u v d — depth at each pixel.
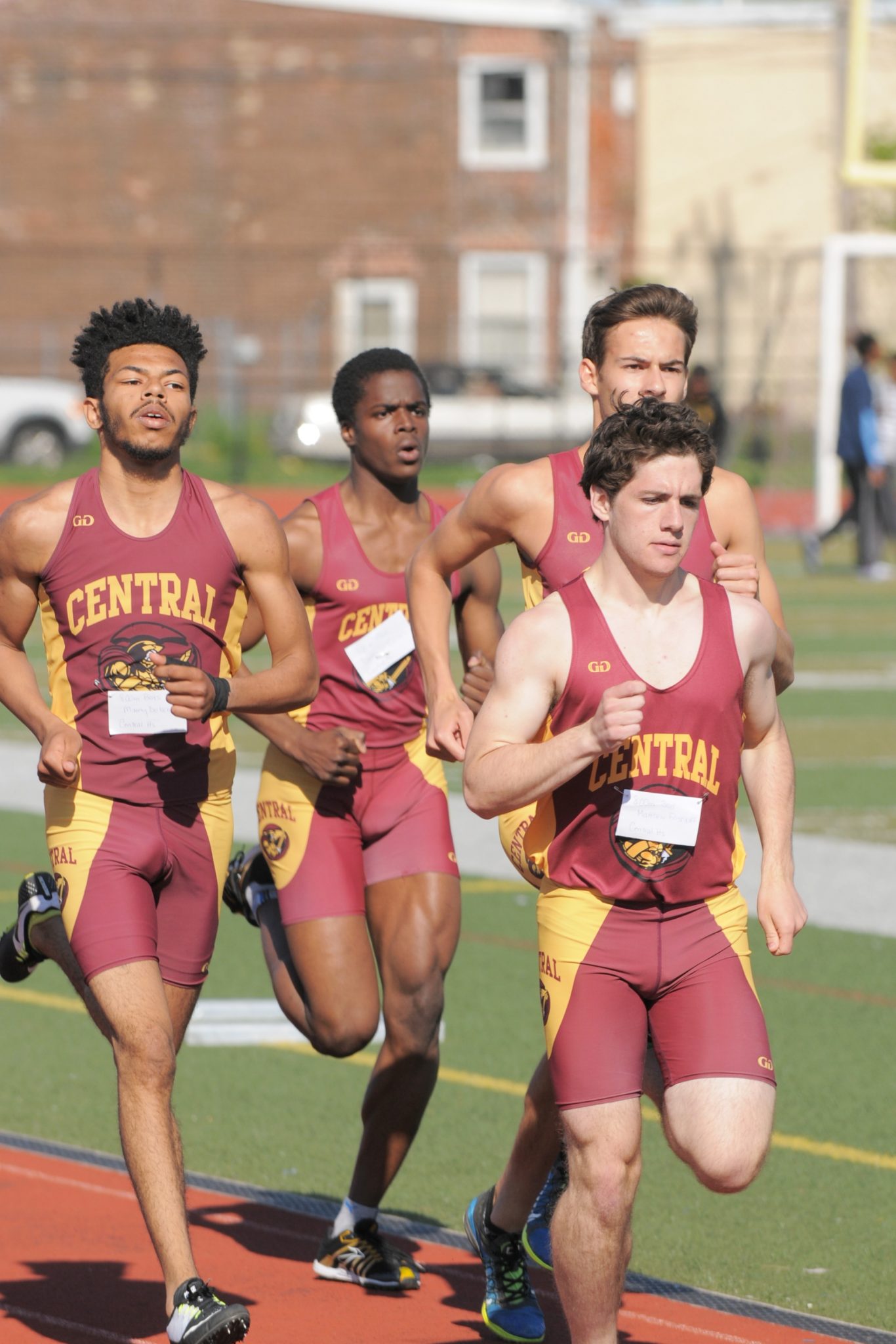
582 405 123.25
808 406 136.75
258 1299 17.27
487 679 18.00
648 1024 14.62
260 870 20.11
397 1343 16.28
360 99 140.25
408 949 18.55
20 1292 17.25
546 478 16.62
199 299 140.25
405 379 20.06
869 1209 19.88
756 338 140.00
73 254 139.75
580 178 141.00
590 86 140.50
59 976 30.08
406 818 19.42
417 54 140.00
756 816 15.16
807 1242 18.92
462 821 41.03
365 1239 17.86
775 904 14.77
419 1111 17.97
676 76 141.25
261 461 118.69
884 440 86.94
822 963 29.95
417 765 19.73
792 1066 24.84
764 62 139.88
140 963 15.66
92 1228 18.95
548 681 14.23
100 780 16.20
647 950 14.32
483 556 20.06
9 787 44.22
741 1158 13.75
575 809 14.33
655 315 16.09
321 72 139.88
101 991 15.53
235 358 137.62
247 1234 19.02
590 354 16.41
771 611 16.86
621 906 14.39
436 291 141.00
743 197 140.75
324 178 140.38
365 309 141.50
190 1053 25.66
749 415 119.38
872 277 129.00
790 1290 17.61
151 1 139.12
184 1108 23.20
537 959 30.19
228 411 129.25
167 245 140.25
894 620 74.56
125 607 16.16
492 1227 16.66
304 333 140.38
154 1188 14.95
